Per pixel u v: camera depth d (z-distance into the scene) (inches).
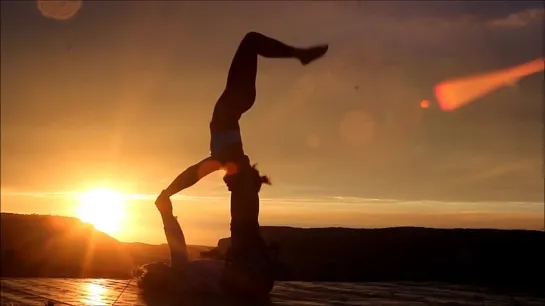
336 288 287.3
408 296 251.8
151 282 254.4
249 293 233.5
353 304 218.1
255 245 235.8
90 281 321.1
